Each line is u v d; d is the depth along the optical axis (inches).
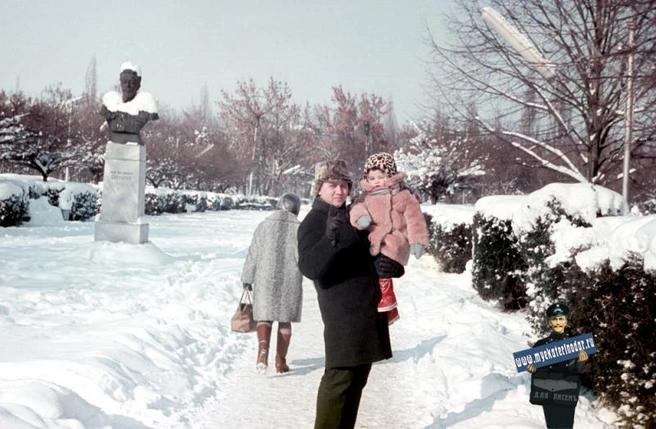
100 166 1592.0
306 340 306.2
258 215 1811.0
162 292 394.9
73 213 1137.4
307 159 2834.6
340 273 156.7
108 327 280.5
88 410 177.3
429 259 648.4
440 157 1096.8
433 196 1136.2
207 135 2583.7
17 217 923.4
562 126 538.3
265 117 2834.6
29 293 357.4
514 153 572.1
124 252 544.4
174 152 2154.3
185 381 225.5
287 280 245.8
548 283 253.3
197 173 2297.0
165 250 689.6
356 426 191.3
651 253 169.9
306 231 156.7
